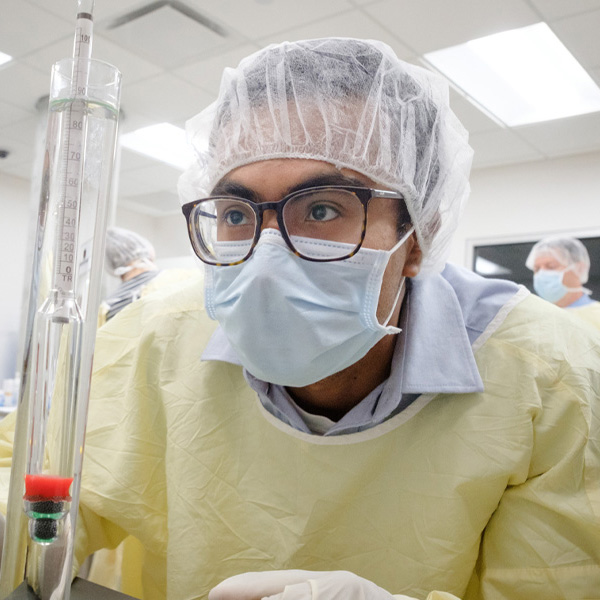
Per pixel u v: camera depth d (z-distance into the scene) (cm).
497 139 489
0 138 547
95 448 96
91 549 95
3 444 92
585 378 81
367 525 82
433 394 83
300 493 84
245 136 75
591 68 374
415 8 317
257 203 75
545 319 87
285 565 83
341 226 74
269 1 318
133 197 720
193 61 386
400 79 82
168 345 99
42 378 55
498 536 81
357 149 74
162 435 97
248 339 75
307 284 73
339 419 89
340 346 77
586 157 519
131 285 367
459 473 80
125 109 467
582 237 513
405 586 80
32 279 59
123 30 352
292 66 76
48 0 328
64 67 57
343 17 329
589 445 78
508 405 81
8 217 662
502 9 316
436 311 87
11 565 57
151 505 95
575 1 307
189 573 87
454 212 88
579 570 76
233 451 89
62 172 55
